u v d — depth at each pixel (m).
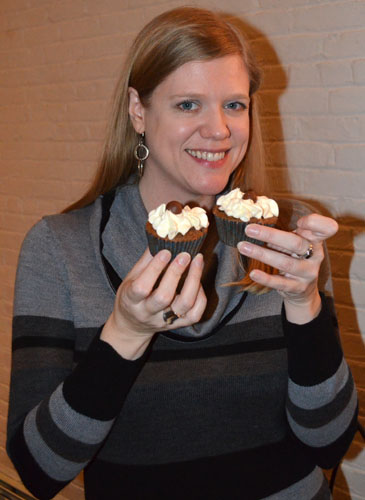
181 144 1.15
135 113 1.26
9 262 3.39
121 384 1.02
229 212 1.14
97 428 1.03
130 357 1.02
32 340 1.18
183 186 1.21
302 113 2.13
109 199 1.33
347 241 2.11
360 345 2.13
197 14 1.14
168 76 1.13
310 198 2.17
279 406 1.25
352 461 2.22
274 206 1.17
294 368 1.16
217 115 1.12
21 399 1.14
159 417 1.19
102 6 2.69
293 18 2.09
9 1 3.09
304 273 1.00
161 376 1.19
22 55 3.09
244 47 1.18
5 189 3.33
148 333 0.99
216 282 1.26
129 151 1.34
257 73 1.25
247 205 1.13
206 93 1.11
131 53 1.24
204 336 1.23
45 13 2.93
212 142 1.13
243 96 1.14
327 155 2.10
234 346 1.25
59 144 3.02
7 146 3.27
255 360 1.24
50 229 1.27
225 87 1.12
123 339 1.00
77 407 1.02
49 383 1.15
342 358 1.18
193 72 1.11
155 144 1.20
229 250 1.29
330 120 2.07
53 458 1.06
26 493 3.05
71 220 1.31
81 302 1.21
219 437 1.22
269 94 2.19
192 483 1.21
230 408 1.22
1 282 3.44
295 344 1.14
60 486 1.11
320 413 1.17
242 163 1.37
